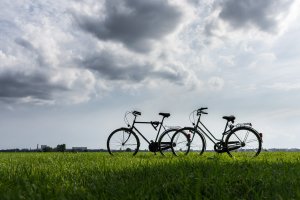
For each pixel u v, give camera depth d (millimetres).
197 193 3375
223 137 10992
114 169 5262
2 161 8031
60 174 4832
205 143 11188
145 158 8953
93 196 3451
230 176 4262
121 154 11562
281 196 3430
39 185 3949
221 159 7289
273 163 6191
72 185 3934
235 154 11047
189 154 11172
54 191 3623
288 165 5867
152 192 3555
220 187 3666
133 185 3805
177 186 3803
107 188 3787
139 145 11688
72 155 10570
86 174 4805
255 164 5801
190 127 11305
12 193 3414
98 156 9867
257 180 4062
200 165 5352
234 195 3613
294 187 3785
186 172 4617
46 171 5156
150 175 4602
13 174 4797
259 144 10742
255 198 3447
